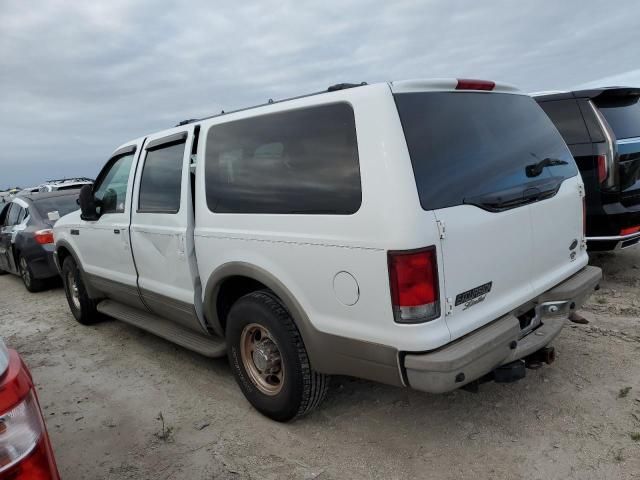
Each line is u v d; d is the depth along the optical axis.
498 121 2.99
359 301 2.52
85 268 5.23
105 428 3.46
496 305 2.70
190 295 3.73
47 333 5.74
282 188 2.92
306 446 2.99
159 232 3.90
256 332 3.26
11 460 1.55
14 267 8.69
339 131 2.64
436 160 2.50
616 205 5.00
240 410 3.49
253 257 3.08
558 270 3.21
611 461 2.58
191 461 2.97
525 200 2.88
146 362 4.56
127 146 4.59
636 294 4.84
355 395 3.52
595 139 5.01
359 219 2.47
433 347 2.36
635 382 3.27
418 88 2.61
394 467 2.72
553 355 2.99
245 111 3.27
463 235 2.47
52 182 16.91
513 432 2.91
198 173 3.55
